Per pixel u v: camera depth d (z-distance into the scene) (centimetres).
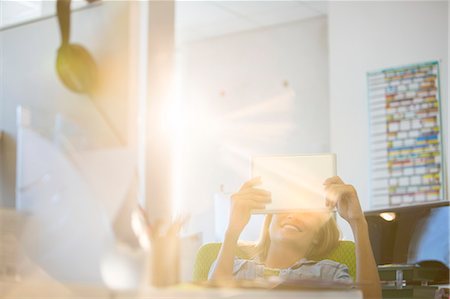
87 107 105
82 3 108
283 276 190
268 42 542
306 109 521
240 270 197
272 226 202
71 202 104
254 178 182
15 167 119
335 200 176
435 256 197
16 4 254
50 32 115
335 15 460
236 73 555
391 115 430
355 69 449
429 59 422
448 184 406
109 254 99
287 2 479
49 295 102
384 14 441
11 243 108
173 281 98
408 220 202
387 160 428
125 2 104
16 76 119
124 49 103
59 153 107
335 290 100
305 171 179
